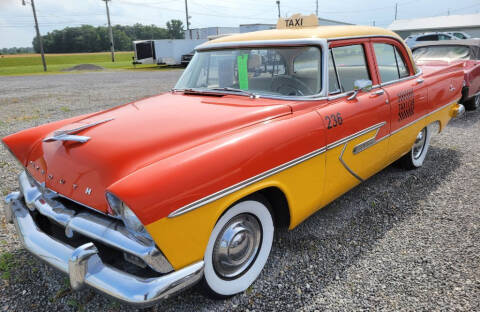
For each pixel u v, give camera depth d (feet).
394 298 8.46
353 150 10.77
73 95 43.16
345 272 9.43
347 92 10.80
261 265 9.12
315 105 9.95
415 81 13.94
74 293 8.81
